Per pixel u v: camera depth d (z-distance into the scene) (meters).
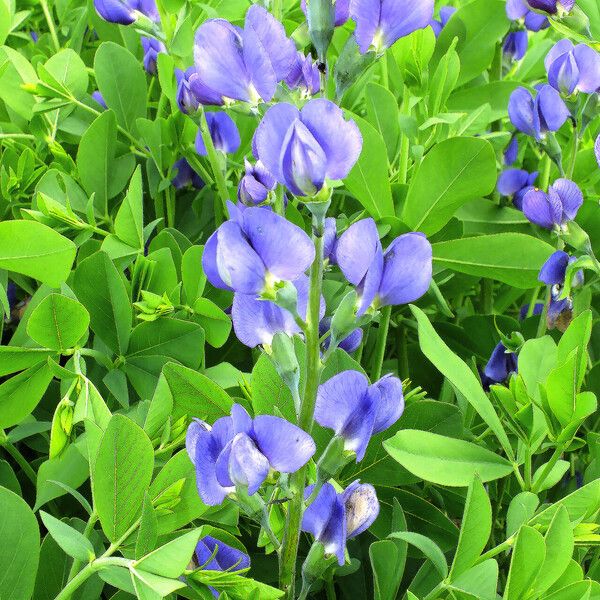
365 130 0.39
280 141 0.23
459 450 0.32
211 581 0.27
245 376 0.36
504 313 0.53
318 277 0.24
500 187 0.48
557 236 0.40
